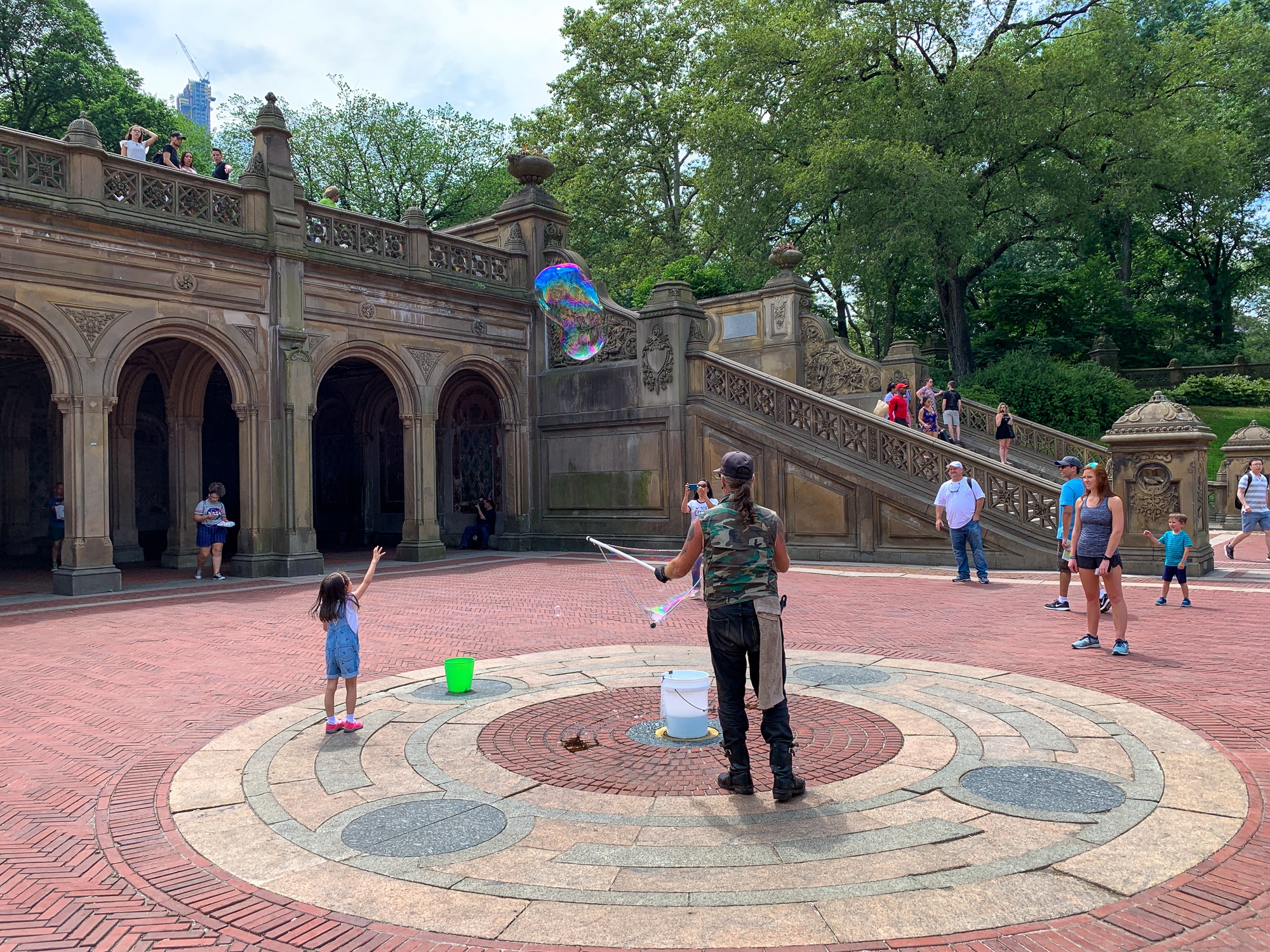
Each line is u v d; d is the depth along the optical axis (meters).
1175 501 11.71
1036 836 3.52
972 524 11.73
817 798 4.00
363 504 23.03
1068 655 7.06
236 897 3.20
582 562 16.50
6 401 20.11
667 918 2.92
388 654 7.84
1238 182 31.45
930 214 26.31
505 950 2.76
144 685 6.85
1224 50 33.81
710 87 35.47
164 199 13.61
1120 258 44.38
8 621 10.18
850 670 6.63
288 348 14.99
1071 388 27.22
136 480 22.03
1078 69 27.66
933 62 31.38
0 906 3.16
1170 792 3.97
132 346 13.20
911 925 2.83
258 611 10.72
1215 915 2.86
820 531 15.34
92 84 36.06
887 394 17.06
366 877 3.32
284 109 41.31
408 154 42.19
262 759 4.84
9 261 11.82
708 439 17.00
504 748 4.93
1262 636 7.60
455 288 18.16
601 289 19.20
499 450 20.59
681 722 5.00
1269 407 31.08
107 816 4.10
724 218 30.36
